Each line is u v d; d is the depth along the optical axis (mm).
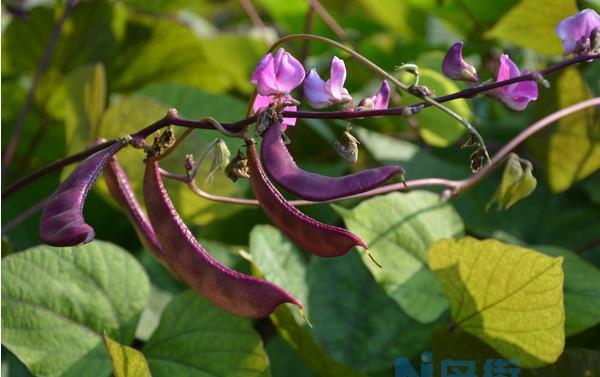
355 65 1007
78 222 605
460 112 849
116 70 1008
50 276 764
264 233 821
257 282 637
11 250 821
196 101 890
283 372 857
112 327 771
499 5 936
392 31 1076
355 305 833
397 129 969
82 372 750
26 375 804
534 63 999
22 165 954
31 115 978
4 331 743
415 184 785
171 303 775
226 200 731
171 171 794
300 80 646
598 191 917
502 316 754
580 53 705
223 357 757
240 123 660
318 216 883
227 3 1313
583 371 765
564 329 771
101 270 779
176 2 1104
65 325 759
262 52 1016
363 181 620
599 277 798
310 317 819
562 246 909
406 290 792
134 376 693
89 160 644
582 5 923
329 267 841
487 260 742
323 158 973
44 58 920
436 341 782
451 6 1000
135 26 1000
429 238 809
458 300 765
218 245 851
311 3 980
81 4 978
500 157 808
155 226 656
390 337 823
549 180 901
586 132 873
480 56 1010
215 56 1015
